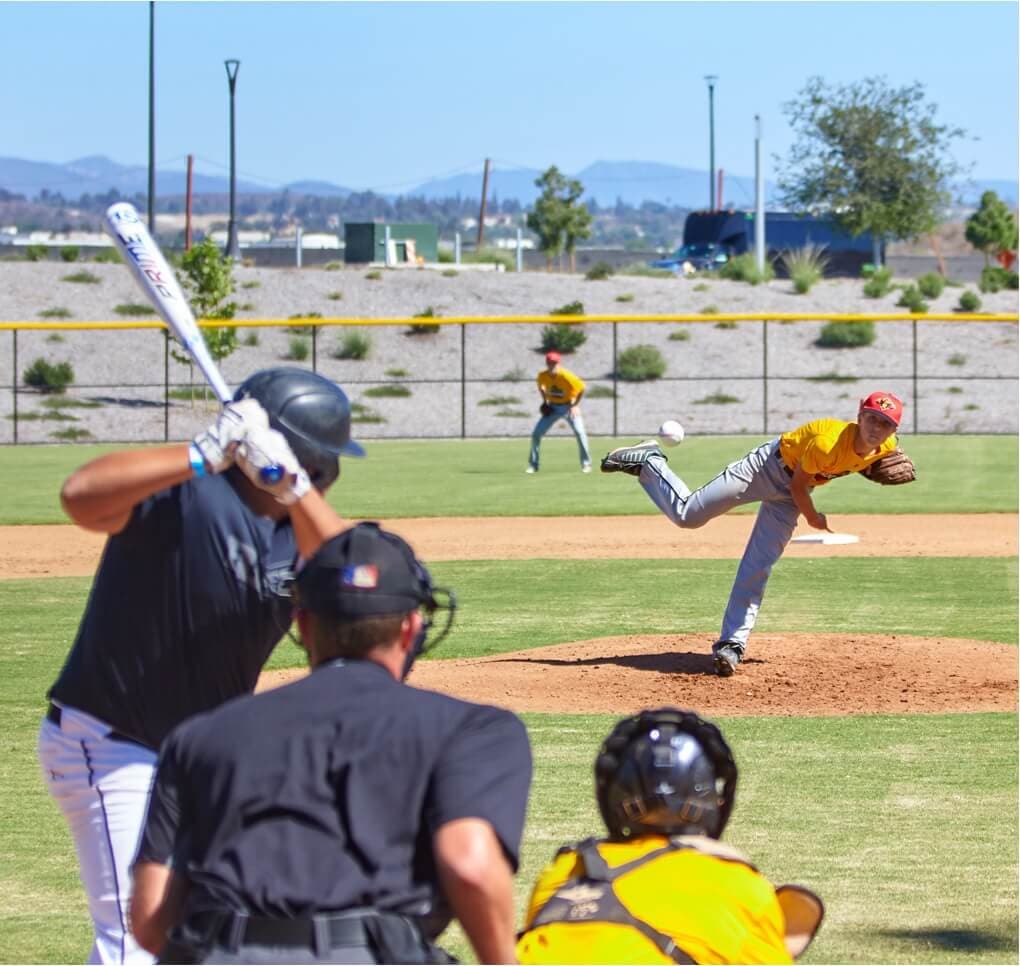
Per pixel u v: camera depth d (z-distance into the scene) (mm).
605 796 6586
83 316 98312
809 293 106312
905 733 18469
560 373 56156
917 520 42219
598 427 83438
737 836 14172
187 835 6055
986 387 90250
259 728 6008
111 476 7527
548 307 103562
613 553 36219
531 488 51031
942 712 19672
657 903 6246
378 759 5906
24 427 80188
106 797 8453
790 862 13336
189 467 7469
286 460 7398
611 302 104875
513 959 5812
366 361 95125
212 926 5762
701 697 20531
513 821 5809
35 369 87688
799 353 96000
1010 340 97438
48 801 15820
